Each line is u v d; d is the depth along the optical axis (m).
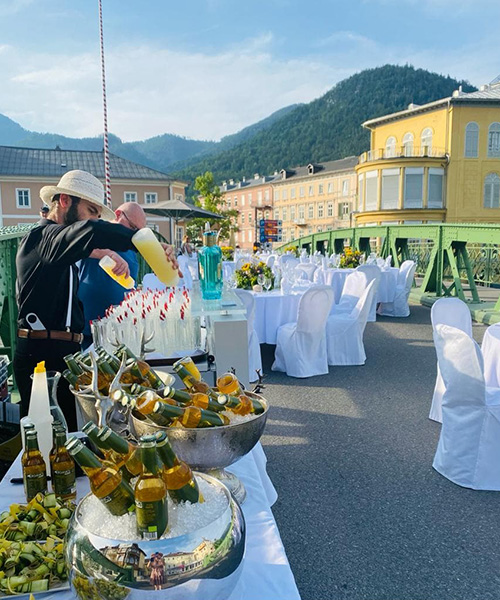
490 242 7.79
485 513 2.40
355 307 5.15
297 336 4.69
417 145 35.16
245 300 4.33
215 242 2.31
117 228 1.62
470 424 2.62
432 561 2.06
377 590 1.90
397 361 5.31
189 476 0.83
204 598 0.77
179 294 2.16
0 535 0.99
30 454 1.17
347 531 2.28
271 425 3.55
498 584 1.93
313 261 9.48
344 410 3.84
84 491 1.22
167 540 0.76
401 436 3.33
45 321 1.97
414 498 2.55
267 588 0.92
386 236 10.95
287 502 2.54
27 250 1.93
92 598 0.76
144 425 1.08
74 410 1.89
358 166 35.16
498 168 33.34
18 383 2.04
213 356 1.93
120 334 1.88
